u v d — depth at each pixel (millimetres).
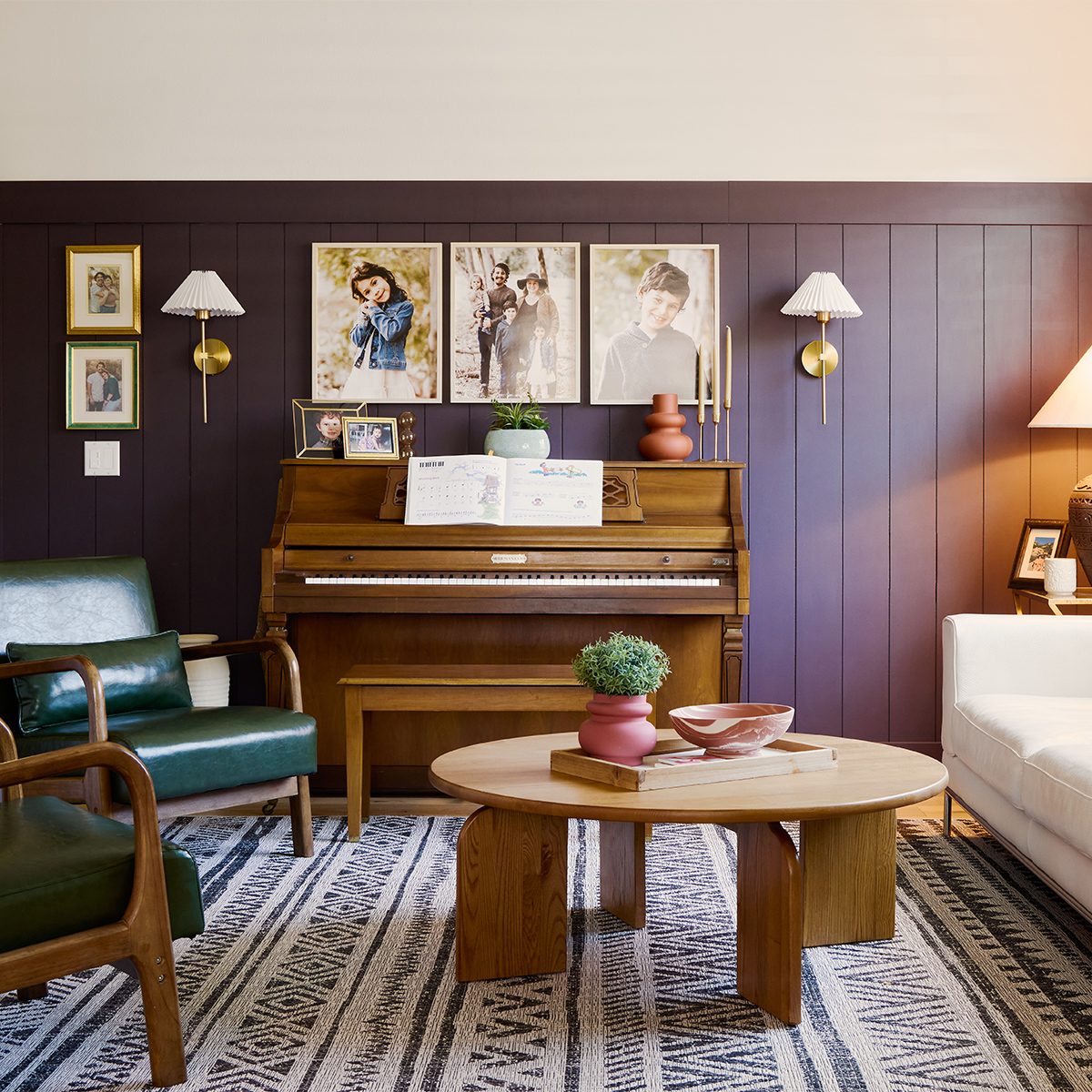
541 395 4020
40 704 2832
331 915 2535
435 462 3594
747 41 4027
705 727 2197
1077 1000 2045
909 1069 1779
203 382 4023
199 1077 1768
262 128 4023
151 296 4031
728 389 3889
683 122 4035
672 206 4023
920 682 4066
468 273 4016
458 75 4023
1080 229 4051
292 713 3008
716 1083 1738
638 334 4023
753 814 1839
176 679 3127
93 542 4035
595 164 4039
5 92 4012
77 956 1643
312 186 4012
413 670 3309
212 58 4016
